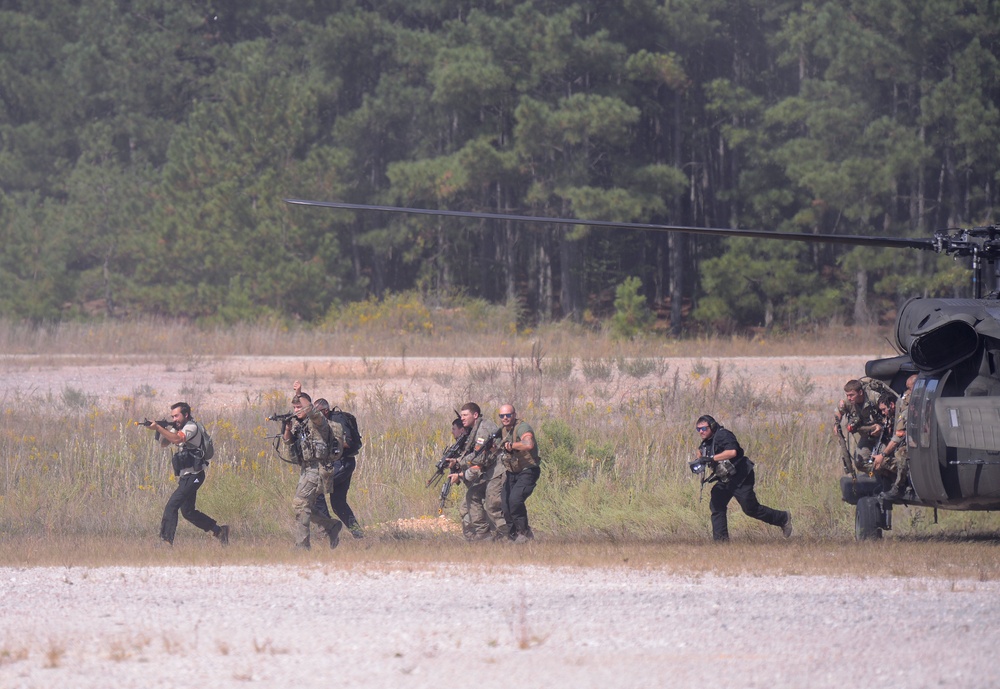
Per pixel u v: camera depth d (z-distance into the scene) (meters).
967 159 158.75
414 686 20.55
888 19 162.50
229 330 127.06
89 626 26.19
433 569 35.16
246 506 52.66
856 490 43.44
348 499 55.06
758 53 198.50
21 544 42.78
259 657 22.86
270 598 29.73
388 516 52.81
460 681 20.81
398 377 95.00
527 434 44.09
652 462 58.25
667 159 197.38
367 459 60.44
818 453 60.97
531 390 84.31
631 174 164.62
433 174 164.50
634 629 25.20
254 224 158.62
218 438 64.31
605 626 25.56
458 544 42.56
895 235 161.12
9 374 96.94
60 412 78.62
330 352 116.44
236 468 59.06
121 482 56.78
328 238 159.75
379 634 24.91
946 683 20.23
